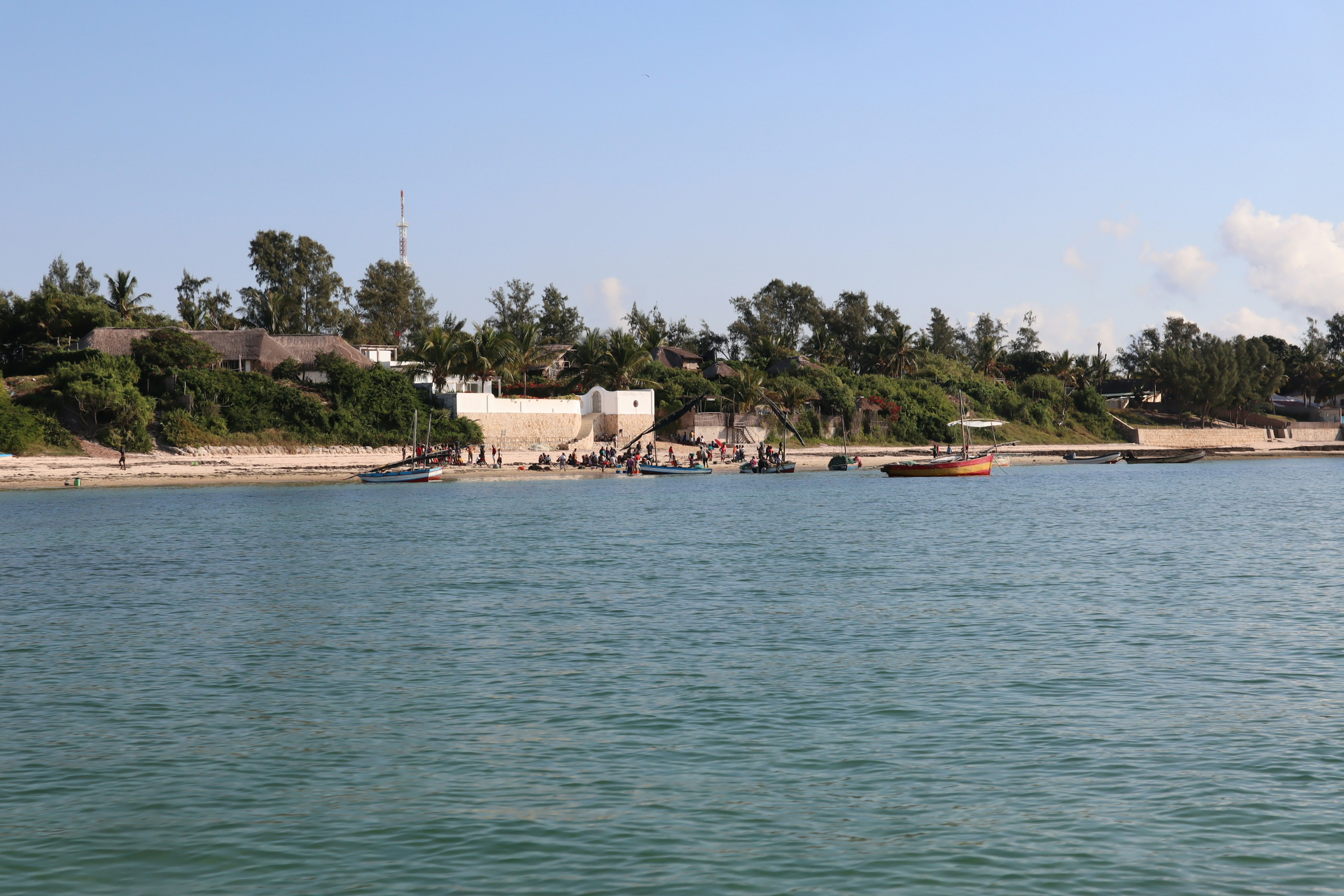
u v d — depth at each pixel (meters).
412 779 15.11
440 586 32.84
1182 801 14.09
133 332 92.62
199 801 14.25
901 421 129.75
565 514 59.00
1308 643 24.20
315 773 15.38
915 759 15.93
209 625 26.61
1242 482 95.00
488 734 17.30
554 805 14.05
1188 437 157.12
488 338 104.25
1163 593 31.56
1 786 14.85
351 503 66.69
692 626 26.42
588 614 28.16
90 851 12.66
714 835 13.05
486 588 32.56
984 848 12.62
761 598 30.72
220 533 48.59
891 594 31.50
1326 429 172.75
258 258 136.00
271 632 25.69
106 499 68.19
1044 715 18.28
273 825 13.39
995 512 61.47
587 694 19.77
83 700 19.44
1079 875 11.88
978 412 142.50
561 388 113.00
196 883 11.80
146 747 16.64
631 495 74.44
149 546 43.66
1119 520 56.66
